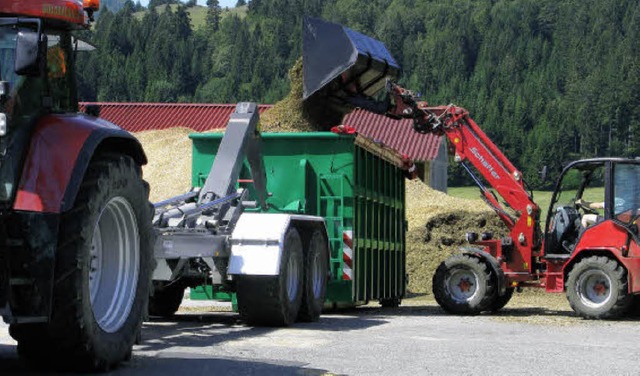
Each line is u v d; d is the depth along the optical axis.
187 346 9.77
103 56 162.62
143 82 173.62
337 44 16.12
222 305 16.95
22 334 7.34
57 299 7.23
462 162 17.27
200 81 197.38
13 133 7.23
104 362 7.64
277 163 15.14
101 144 8.01
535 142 159.12
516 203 16.77
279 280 11.89
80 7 8.12
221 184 12.84
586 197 16.36
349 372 8.27
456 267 16.14
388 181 17.55
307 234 13.25
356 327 12.53
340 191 15.01
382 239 17.03
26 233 7.17
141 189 8.18
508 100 178.62
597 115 163.62
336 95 17.16
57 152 7.34
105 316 7.91
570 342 11.27
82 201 7.36
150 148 34.72
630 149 161.12
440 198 30.61
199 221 12.19
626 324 14.36
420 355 9.55
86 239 7.32
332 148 15.05
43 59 7.48
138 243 8.22
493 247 16.61
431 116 17.28
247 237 11.92
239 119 13.39
